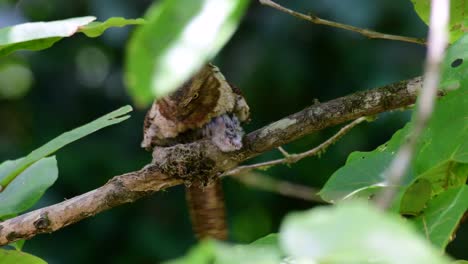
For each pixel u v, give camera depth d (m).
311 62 2.82
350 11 2.66
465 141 1.78
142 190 1.93
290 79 2.82
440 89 1.79
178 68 1.28
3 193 1.90
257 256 1.27
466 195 1.77
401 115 2.74
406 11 2.67
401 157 1.29
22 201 1.89
